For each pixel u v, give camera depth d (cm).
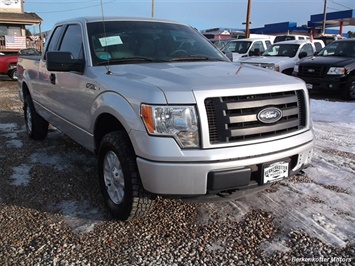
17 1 2980
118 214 355
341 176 473
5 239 331
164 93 299
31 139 656
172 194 304
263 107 319
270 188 433
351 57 1205
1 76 2045
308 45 1485
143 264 297
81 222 360
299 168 352
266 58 1421
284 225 352
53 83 499
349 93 1130
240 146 308
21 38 2858
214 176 298
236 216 370
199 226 352
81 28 454
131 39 443
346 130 736
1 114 899
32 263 298
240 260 302
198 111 296
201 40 502
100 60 411
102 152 371
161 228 349
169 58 434
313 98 1174
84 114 412
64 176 476
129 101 321
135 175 327
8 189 436
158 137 298
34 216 372
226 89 307
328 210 381
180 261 300
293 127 346
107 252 312
